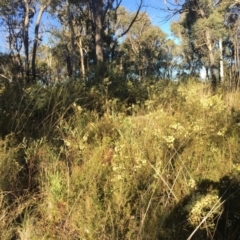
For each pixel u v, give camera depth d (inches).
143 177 116.2
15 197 117.0
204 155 131.0
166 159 126.4
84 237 99.3
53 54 1259.8
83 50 1052.5
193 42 1311.5
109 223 100.8
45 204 115.4
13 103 178.2
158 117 156.1
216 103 168.9
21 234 104.7
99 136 151.7
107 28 860.6
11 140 136.3
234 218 102.5
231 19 943.0
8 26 958.4
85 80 266.4
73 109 179.6
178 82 281.1
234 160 129.2
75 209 108.0
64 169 128.0
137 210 103.0
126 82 256.8
